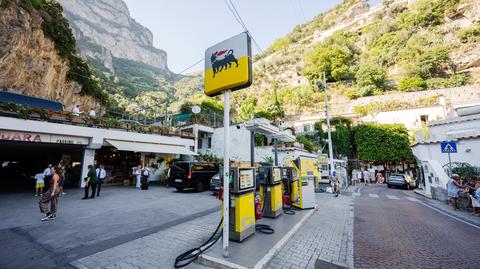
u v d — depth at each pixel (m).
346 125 30.45
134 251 4.23
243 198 4.81
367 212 8.52
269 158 17.75
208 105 32.56
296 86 53.34
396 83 42.00
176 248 4.38
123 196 10.92
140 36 183.75
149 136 16.38
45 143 11.73
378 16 66.62
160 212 7.53
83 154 13.37
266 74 65.62
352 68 48.16
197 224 6.07
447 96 30.02
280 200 7.21
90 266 3.61
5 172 25.75
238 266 3.44
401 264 3.93
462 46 39.34
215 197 10.88
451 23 44.44
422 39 43.97
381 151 26.50
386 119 29.48
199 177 12.98
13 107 10.21
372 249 4.62
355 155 28.98
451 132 15.24
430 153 14.84
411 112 28.17
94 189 10.24
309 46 74.31
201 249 4.12
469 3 42.31
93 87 28.19
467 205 8.61
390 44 49.84
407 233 5.78
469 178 10.73
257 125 6.76
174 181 12.82
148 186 14.99
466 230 6.10
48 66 21.17
